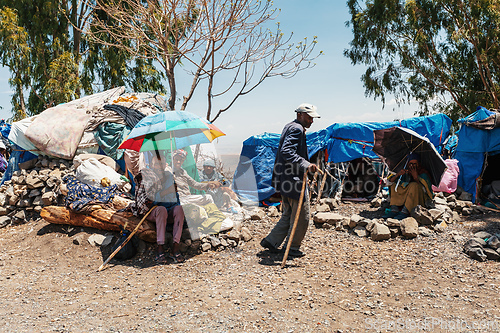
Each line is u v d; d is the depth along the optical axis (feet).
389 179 20.67
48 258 17.28
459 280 13.23
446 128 27.07
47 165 24.26
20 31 57.98
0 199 23.54
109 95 29.99
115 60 62.03
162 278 14.47
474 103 61.21
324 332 9.95
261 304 11.71
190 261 16.19
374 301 11.81
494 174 24.67
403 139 20.11
